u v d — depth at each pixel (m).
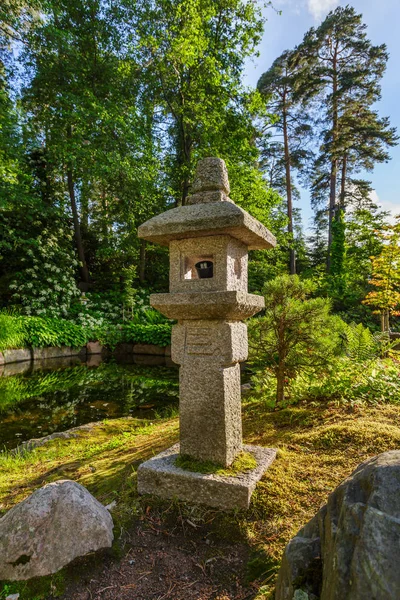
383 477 0.99
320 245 23.56
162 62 9.91
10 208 11.54
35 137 12.06
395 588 0.80
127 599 1.54
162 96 11.22
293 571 1.16
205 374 2.16
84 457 3.28
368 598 0.82
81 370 8.82
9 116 10.32
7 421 4.98
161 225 2.12
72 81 10.68
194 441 2.20
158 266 16.34
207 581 1.61
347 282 15.08
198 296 2.06
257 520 1.87
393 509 0.92
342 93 17.62
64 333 10.55
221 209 2.01
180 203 12.90
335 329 3.56
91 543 1.74
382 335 4.58
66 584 1.59
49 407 5.67
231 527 1.86
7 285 11.68
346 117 17.92
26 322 10.05
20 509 1.77
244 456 2.28
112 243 14.43
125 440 3.62
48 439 3.96
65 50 10.21
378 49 17.05
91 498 1.91
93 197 16.06
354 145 18.64
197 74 10.34
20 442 4.20
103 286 15.20
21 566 1.61
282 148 20.59
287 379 3.86
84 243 16.03
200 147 10.82
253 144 12.98
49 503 1.76
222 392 2.12
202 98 10.42
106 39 10.89
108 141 10.09
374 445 2.39
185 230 2.06
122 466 2.74
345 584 0.89
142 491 2.16
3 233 11.49
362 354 3.90
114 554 1.76
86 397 6.29
